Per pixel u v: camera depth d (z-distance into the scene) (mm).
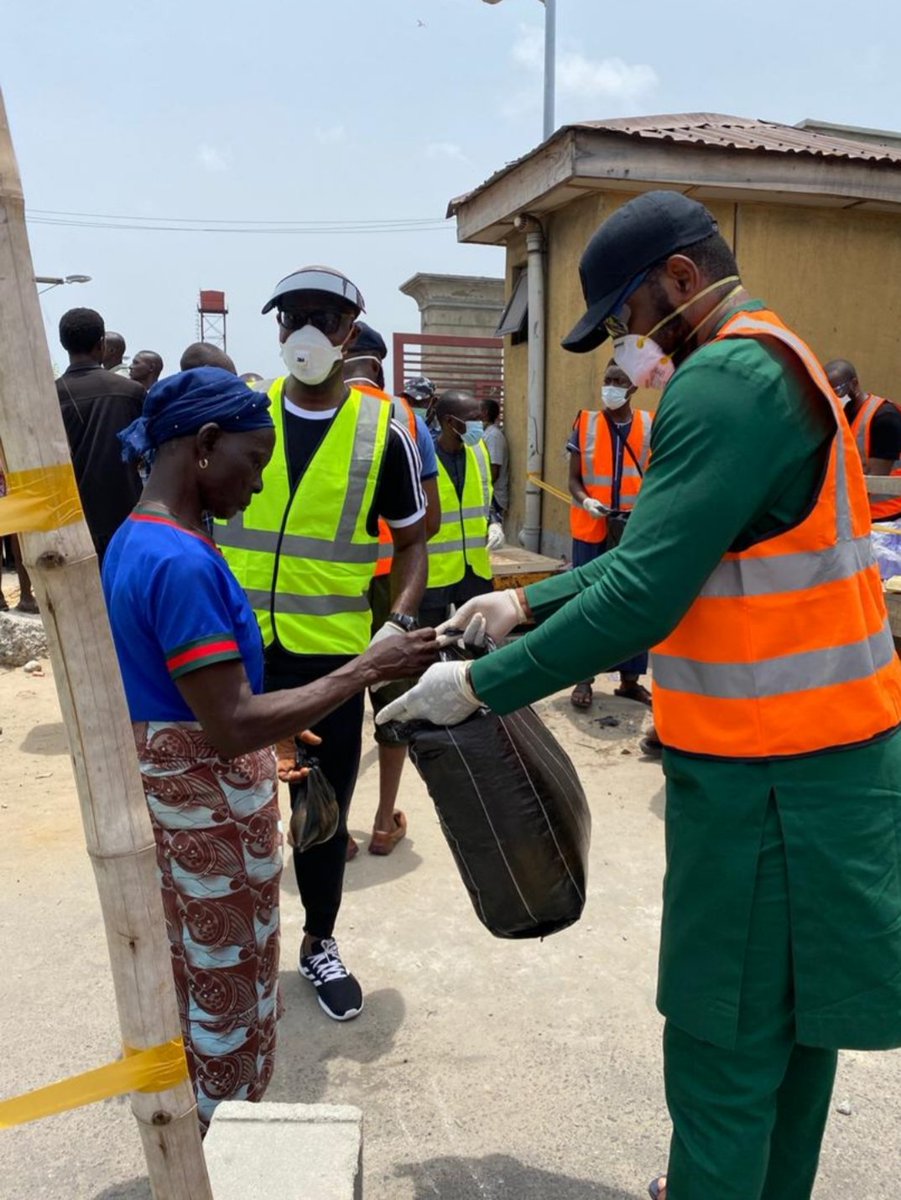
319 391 2707
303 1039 2727
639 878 3635
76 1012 2840
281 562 2695
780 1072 1606
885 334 7699
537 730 1927
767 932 1534
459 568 4879
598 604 1475
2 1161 2295
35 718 5531
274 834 2010
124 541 1813
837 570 1510
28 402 1045
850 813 1504
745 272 7207
